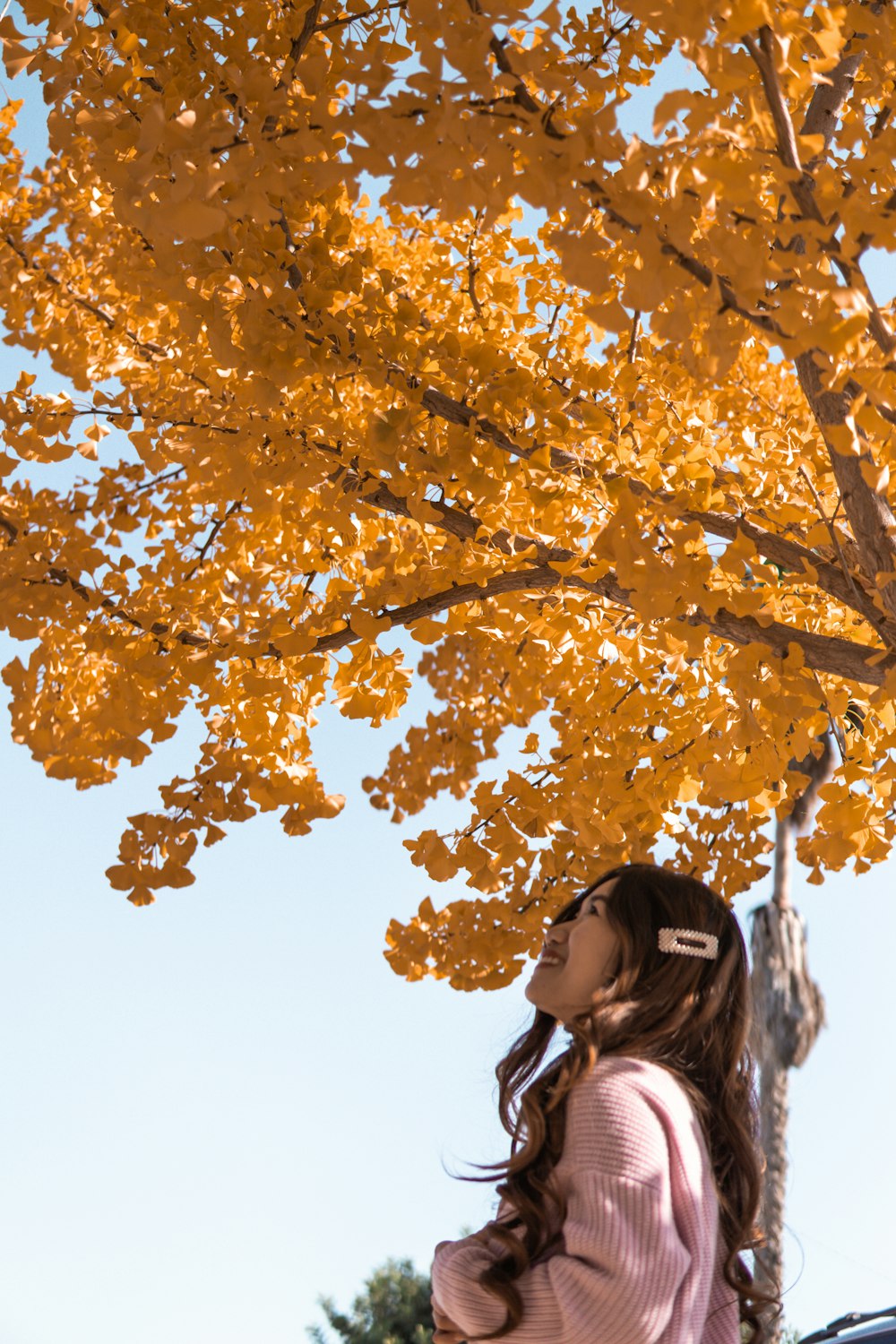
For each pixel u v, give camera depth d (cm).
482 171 194
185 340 353
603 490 292
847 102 275
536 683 376
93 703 396
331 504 317
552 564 299
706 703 336
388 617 324
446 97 181
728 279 193
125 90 267
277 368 268
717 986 186
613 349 344
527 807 375
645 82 290
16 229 389
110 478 368
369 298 275
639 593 252
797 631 280
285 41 263
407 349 277
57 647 380
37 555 341
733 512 313
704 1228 155
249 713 364
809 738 276
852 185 205
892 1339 227
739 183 175
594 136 186
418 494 296
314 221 304
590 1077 164
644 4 178
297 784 366
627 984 182
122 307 405
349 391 353
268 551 390
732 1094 184
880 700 293
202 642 347
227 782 364
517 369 279
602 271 189
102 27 259
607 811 357
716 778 306
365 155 194
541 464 280
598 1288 142
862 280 189
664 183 191
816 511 321
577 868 388
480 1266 158
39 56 252
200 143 207
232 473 313
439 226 385
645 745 355
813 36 186
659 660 355
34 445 348
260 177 211
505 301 353
